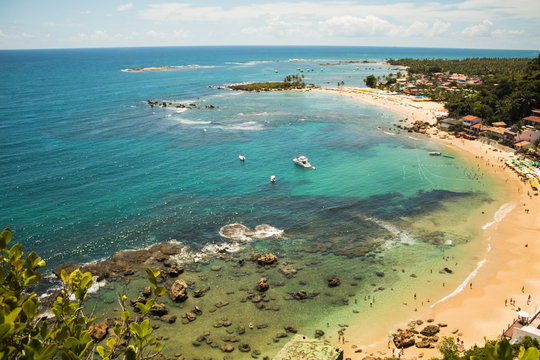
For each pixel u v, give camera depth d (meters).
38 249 63.06
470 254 64.69
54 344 9.38
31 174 94.12
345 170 105.50
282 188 92.00
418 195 88.94
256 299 53.75
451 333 47.62
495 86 176.62
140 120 158.38
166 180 94.69
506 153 118.12
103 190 87.00
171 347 45.25
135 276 57.88
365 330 48.44
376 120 168.12
